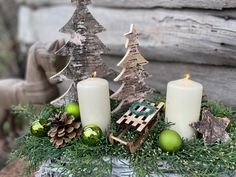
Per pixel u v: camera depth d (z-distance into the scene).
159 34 0.84
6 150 0.94
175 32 0.81
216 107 0.66
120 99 0.62
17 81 0.90
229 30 0.72
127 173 0.54
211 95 0.79
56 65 0.75
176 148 0.54
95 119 0.58
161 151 0.55
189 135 0.58
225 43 0.73
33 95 0.82
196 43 0.78
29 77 0.82
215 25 0.74
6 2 1.58
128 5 0.88
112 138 0.54
